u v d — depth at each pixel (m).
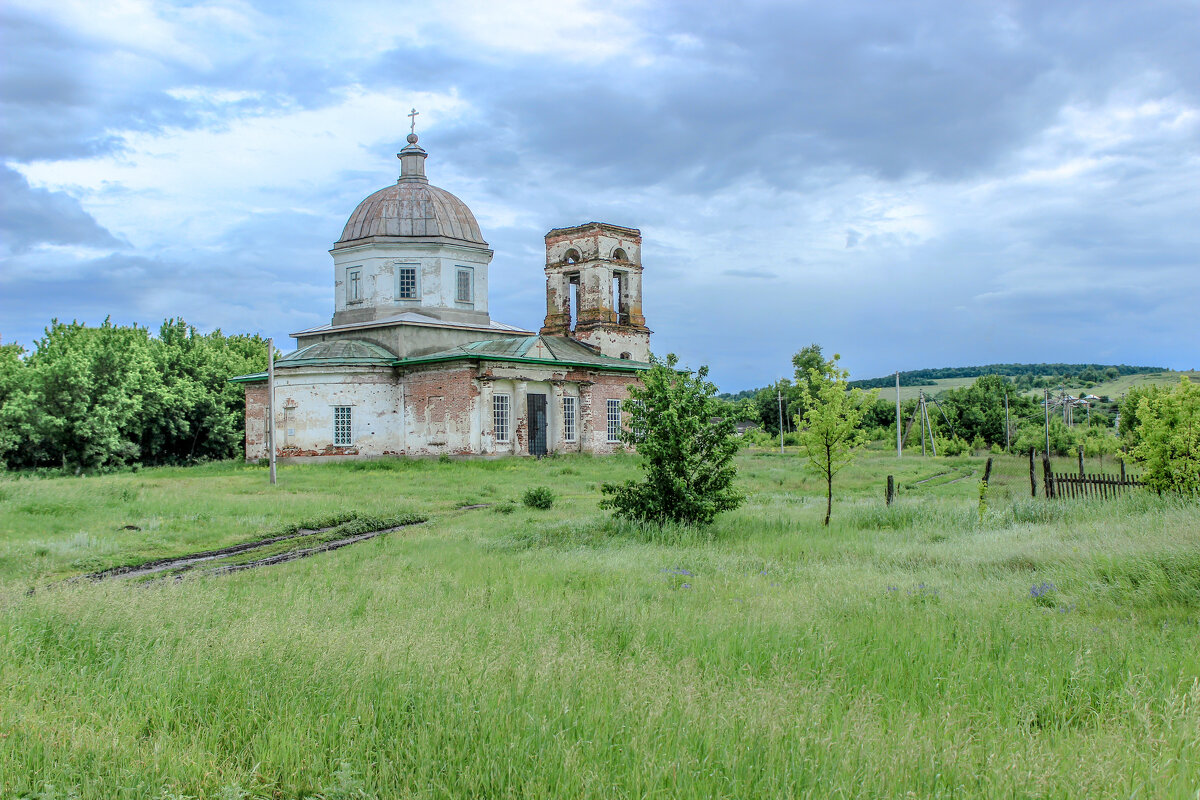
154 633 8.38
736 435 21.00
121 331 52.72
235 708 6.30
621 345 57.69
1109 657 7.68
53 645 8.13
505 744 5.53
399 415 47.53
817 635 8.52
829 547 16.41
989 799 4.87
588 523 20.94
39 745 5.51
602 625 9.04
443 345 49.34
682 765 5.11
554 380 49.47
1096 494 22.25
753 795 4.93
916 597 10.68
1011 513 20.73
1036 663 7.53
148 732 6.06
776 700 6.20
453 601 10.71
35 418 40.91
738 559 15.14
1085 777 5.05
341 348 47.16
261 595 11.27
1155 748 5.60
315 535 20.52
